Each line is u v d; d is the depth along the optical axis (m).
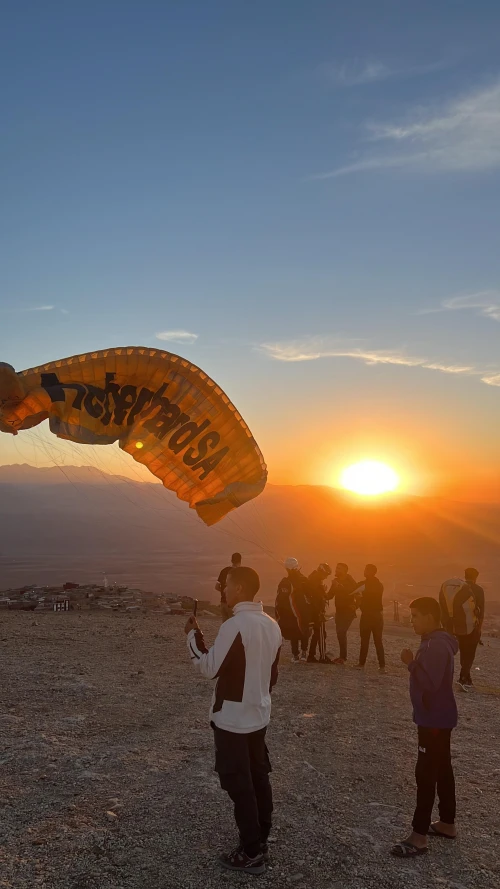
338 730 8.73
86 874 4.57
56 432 7.09
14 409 7.05
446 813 5.39
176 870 4.67
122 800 5.86
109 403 7.45
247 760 4.78
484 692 12.33
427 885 4.57
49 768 6.65
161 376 7.62
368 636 13.73
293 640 14.12
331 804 6.04
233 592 5.07
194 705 9.48
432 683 5.17
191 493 8.00
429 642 5.30
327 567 14.61
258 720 4.86
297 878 4.63
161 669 12.06
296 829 5.44
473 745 8.41
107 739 7.76
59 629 16.77
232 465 7.88
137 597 25.52
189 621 5.12
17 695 9.69
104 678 11.10
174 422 7.65
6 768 6.63
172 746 7.52
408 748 8.00
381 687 11.78
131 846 5.00
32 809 5.66
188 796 5.97
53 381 7.23
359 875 4.69
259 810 4.96
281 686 11.47
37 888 4.37
